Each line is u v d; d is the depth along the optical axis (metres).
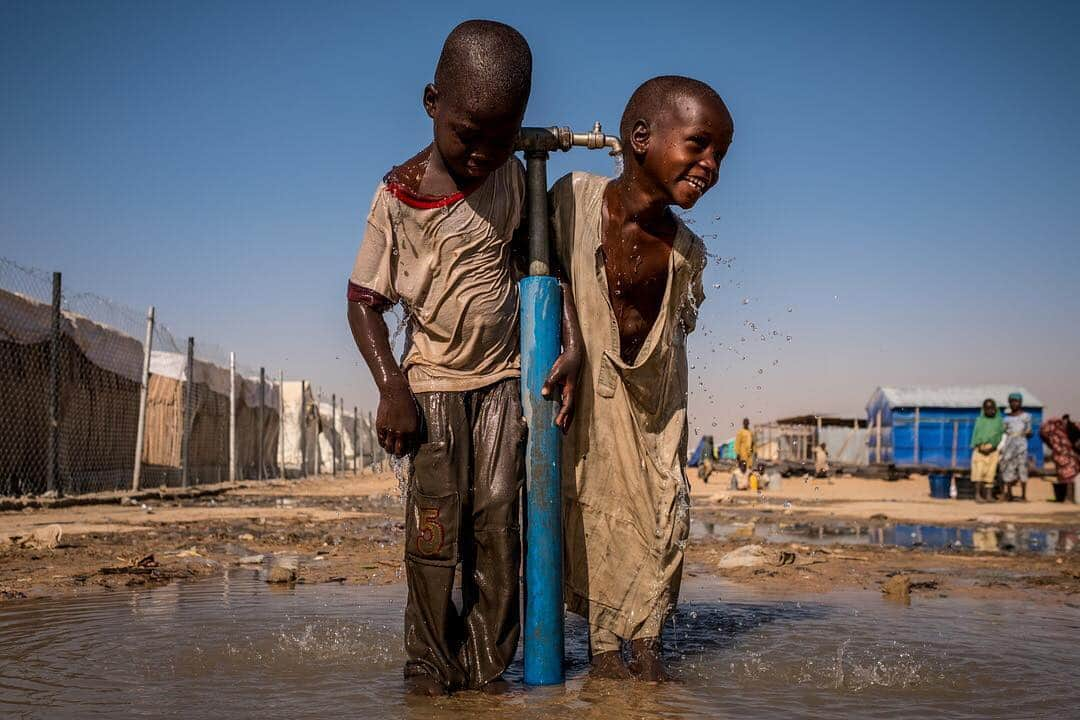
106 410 17.70
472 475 3.46
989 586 6.43
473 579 3.48
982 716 2.99
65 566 6.85
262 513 13.84
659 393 3.77
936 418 36.72
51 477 14.26
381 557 7.89
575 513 3.76
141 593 5.61
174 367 21.86
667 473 3.74
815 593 6.00
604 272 3.71
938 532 12.21
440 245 3.39
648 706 3.07
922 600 5.69
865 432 41.84
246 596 5.48
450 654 3.37
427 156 3.41
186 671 3.47
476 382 3.46
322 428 42.00
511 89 3.12
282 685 3.27
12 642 3.98
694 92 3.46
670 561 3.69
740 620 4.86
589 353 3.72
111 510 13.73
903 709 3.06
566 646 4.34
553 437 3.49
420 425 3.43
